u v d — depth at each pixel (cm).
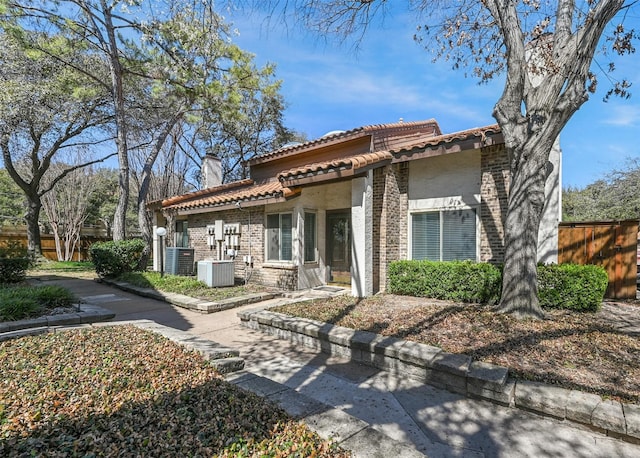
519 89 580
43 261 1867
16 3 1293
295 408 332
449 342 484
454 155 891
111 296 1012
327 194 1145
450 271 759
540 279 677
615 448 296
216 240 1266
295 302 787
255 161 1472
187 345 489
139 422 288
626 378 377
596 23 503
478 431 329
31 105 1469
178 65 1478
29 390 338
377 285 926
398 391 414
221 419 298
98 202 2836
